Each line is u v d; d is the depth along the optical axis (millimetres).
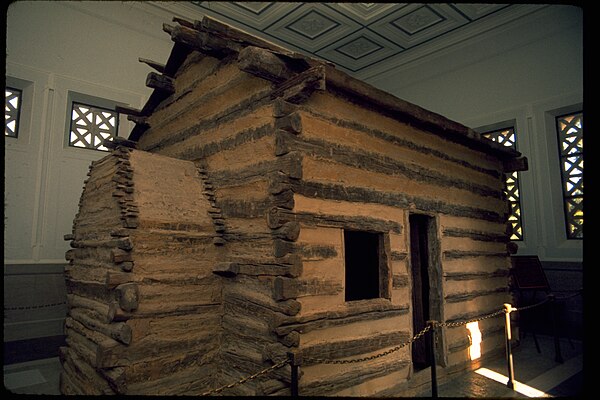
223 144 5340
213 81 5785
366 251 6176
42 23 7844
